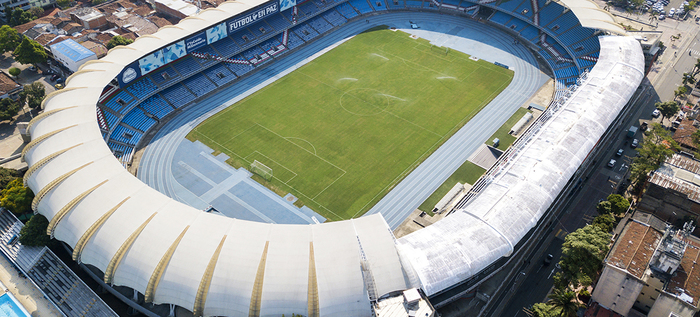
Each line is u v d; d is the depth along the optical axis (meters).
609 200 109.62
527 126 140.38
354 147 131.62
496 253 89.12
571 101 130.88
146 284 83.69
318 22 192.12
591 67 156.25
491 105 150.00
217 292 81.44
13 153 127.31
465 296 92.19
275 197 115.62
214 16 161.50
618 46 152.62
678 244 87.81
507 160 115.88
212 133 136.25
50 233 93.69
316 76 163.38
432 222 109.94
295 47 179.75
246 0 171.75
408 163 126.62
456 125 141.00
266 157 127.75
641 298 87.94
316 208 112.94
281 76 163.12
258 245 86.12
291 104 148.88
